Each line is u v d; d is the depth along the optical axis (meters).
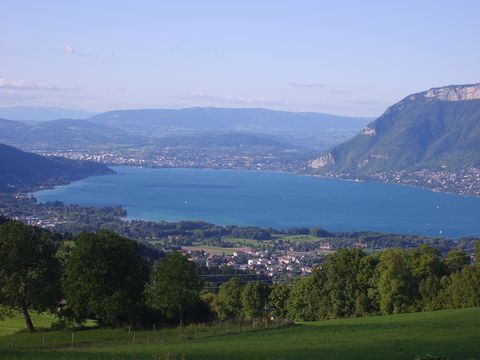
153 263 120.81
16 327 73.88
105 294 70.44
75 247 73.75
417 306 85.44
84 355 46.09
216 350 49.25
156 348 51.81
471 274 81.12
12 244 71.62
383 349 47.50
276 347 50.56
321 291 94.00
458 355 43.66
